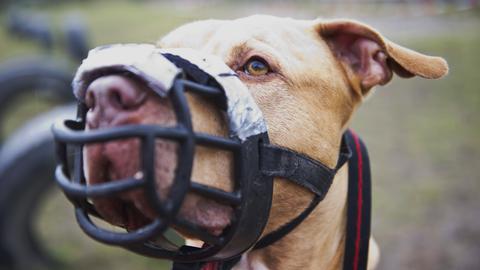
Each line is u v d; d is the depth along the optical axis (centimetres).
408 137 762
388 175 645
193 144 156
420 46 1220
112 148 153
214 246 178
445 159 677
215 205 175
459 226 525
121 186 147
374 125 824
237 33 219
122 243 155
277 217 211
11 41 2095
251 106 180
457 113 849
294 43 225
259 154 184
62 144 164
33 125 540
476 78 1023
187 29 235
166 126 156
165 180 156
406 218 546
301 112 212
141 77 154
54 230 610
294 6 2211
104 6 3772
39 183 510
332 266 237
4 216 498
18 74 894
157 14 2695
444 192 593
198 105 175
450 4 1806
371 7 1869
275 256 225
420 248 494
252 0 2802
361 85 243
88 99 158
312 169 208
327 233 231
